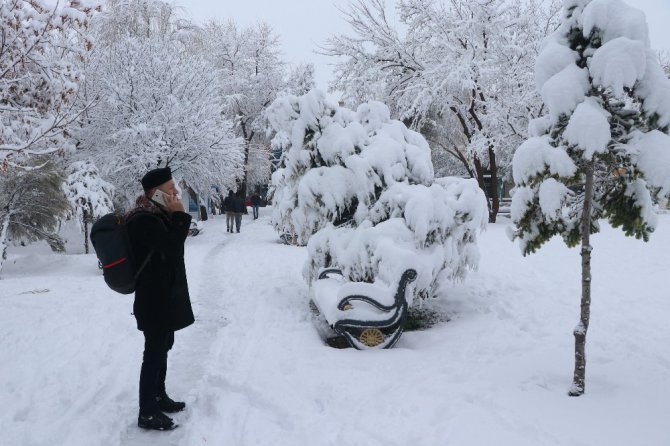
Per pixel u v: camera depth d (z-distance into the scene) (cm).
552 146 391
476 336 571
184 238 359
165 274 351
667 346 505
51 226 1556
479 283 868
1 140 741
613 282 828
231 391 424
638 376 420
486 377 432
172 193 360
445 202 630
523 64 2086
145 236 337
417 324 658
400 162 699
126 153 1964
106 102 1928
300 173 734
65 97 767
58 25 707
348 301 565
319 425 354
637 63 346
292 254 1382
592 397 376
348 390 414
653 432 313
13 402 394
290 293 856
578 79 370
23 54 712
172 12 2858
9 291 930
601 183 429
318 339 591
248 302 789
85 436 334
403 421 353
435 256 608
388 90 2464
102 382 439
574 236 450
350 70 2442
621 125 384
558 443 307
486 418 347
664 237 1373
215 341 575
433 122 2439
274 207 828
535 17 2206
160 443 333
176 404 379
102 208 1734
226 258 1339
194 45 2938
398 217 645
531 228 448
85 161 1809
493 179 2256
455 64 2114
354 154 688
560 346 520
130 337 590
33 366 484
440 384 417
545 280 876
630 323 592
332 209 682
